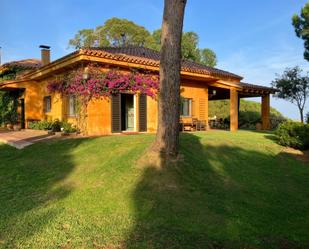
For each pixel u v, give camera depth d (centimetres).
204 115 2002
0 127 2280
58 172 783
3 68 2356
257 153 1002
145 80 1597
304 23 2255
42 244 435
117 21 4197
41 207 574
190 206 571
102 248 427
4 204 599
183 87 1873
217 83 1980
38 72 1742
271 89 2123
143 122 1639
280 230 509
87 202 589
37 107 1956
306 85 2497
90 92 1397
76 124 1472
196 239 456
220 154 912
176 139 744
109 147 937
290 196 674
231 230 493
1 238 454
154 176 676
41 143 1170
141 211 548
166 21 734
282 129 1174
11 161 962
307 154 1080
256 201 624
